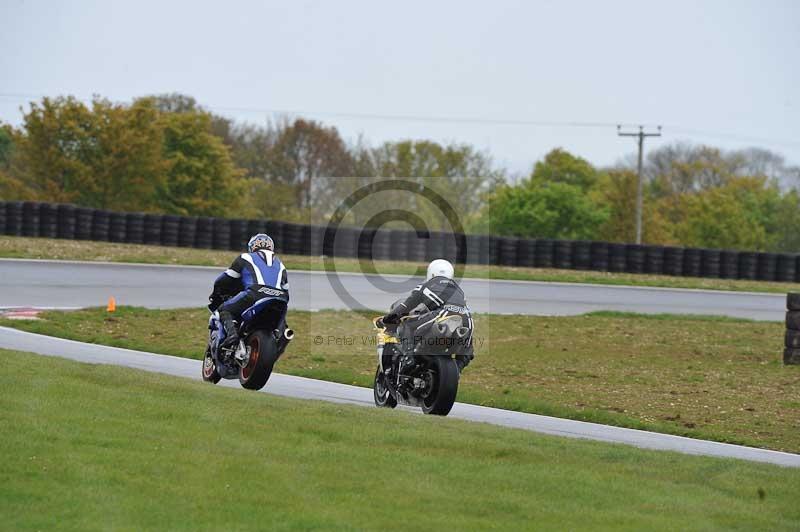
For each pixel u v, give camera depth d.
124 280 95.88
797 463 38.31
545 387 57.56
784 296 129.88
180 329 69.50
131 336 65.06
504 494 24.53
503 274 126.75
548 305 99.62
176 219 133.12
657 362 69.31
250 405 33.06
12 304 75.75
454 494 24.22
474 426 33.53
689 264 146.62
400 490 24.22
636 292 120.69
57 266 103.38
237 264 40.28
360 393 48.50
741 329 89.25
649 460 30.16
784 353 71.06
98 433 27.22
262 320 40.12
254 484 23.83
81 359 50.00
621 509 24.06
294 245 132.25
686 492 26.34
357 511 22.36
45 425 27.44
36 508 21.08
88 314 71.75
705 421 49.59
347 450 27.66
